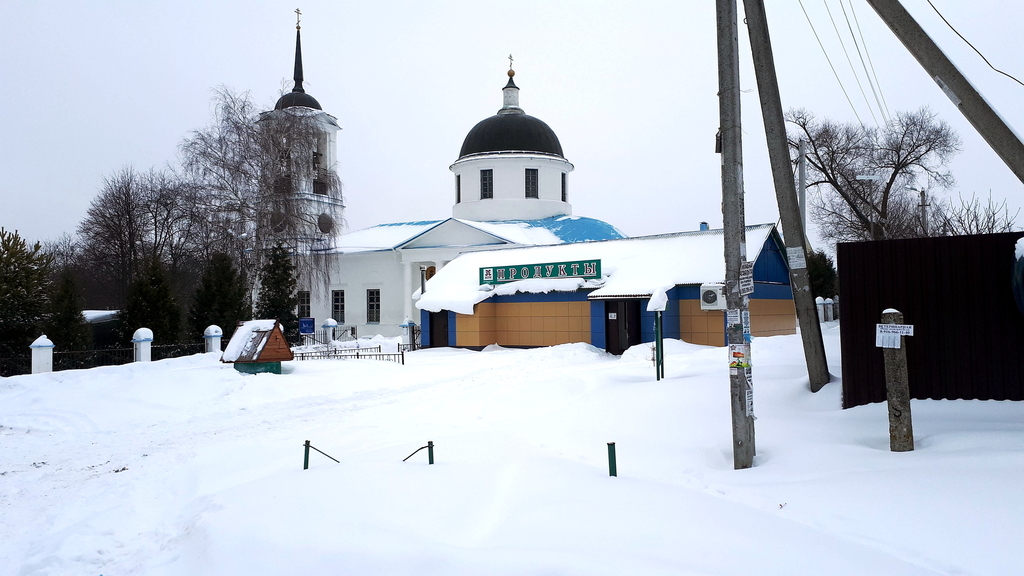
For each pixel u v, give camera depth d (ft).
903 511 16.33
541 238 127.13
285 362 67.15
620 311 83.41
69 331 68.64
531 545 15.11
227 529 17.40
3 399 44.06
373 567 14.32
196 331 82.12
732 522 16.17
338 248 132.67
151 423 39.45
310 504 18.98
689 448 25.52
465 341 93.20
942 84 24.35
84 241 164.14
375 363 67.62
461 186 144.15
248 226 101.96
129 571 16.71
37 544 19.76
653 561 13.64
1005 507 15.65
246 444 32.01
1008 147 23.63
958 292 26.66
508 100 148.15
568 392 40.86
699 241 86.74
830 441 24.21
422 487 20.58
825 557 13.80
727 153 23.89
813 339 30.89
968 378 26.35
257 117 105.91
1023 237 25.22
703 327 77.41
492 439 28.40
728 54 23.89
